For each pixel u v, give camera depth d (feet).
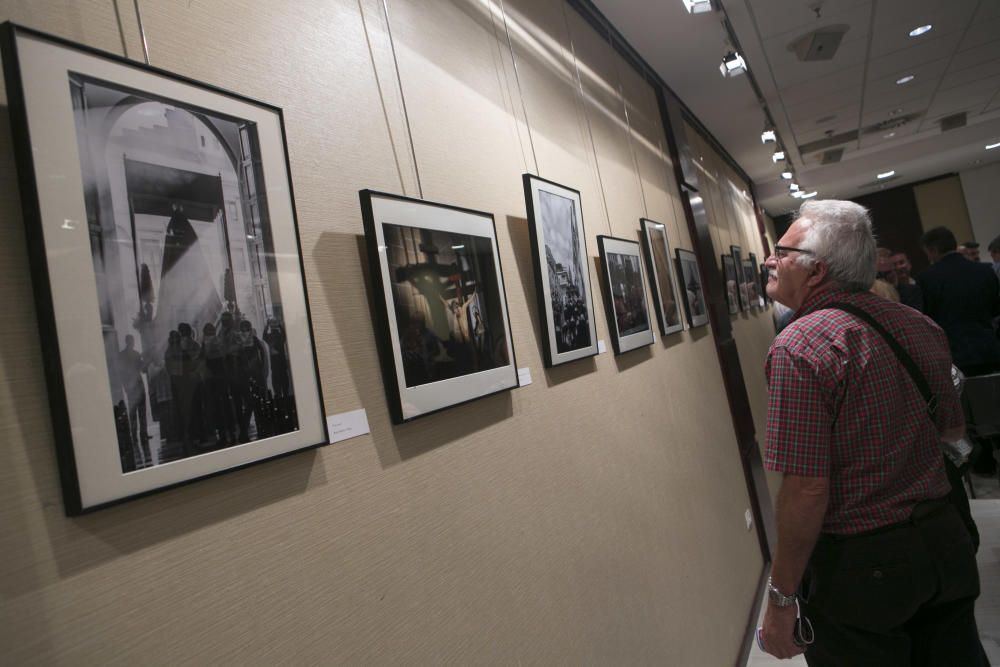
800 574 5.57
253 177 3.63
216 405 3.20
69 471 2.59
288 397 3.60
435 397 4.85
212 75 3.67
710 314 16.53
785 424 5.49
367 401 4.30
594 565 6.99
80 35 3.04
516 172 7.24
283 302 3.67
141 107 3.10
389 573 4.17
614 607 7.24
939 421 5.88
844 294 5.82
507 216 6.80
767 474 19.85
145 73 3.14
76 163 2.79
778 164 32.89
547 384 6.95
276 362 3.57
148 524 2.89
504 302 6.05
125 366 2.84
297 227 3.84
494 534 5.37
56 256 2.66
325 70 4.56
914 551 5.41
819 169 37.37
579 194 8.35
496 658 5.00
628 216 11.30
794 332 5.63
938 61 21.18
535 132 8.05
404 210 4.85
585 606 6.60
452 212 5.46
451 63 6.30
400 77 5.41
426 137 5.61
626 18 13.00
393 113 5.22
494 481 5.56
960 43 19.76
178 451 2.99
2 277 2.59
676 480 10.57
